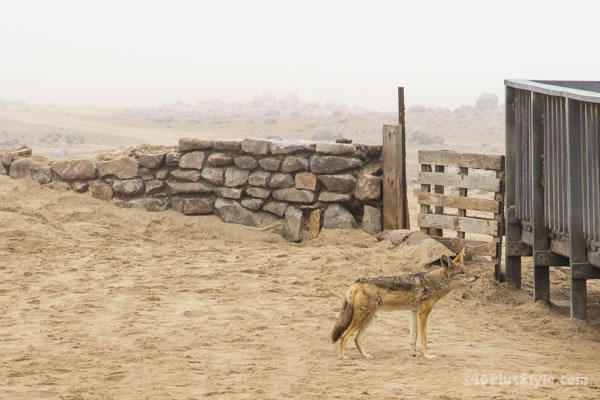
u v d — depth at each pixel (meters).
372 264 14.84
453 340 10.94
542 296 13.65
